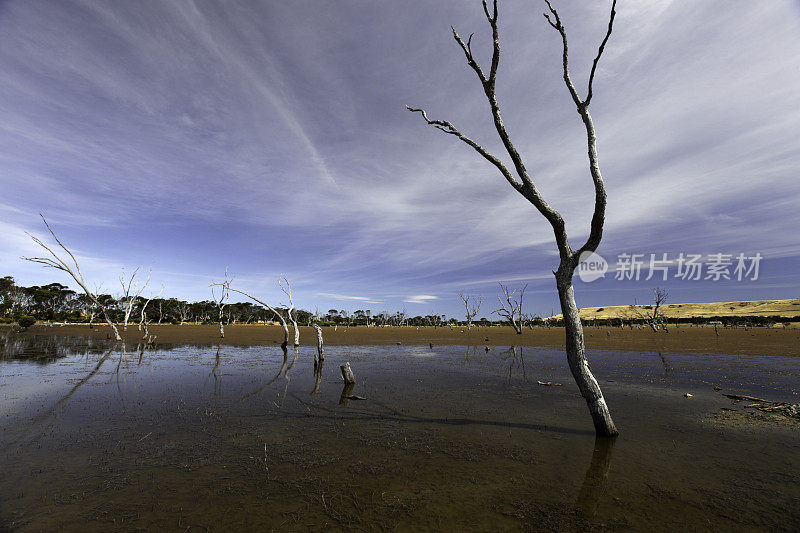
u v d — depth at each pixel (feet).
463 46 29.27
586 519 15.05
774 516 15.34
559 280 28.17
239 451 23.07
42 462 21.15
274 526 14.43
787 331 165.27
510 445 24.26
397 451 23.16
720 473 19.77
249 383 47.37
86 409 33.42
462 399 38.52
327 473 19.74
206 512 15.55
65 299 303.68
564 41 28.37
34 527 14.34
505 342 126.41
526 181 28.40
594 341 118.93
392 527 14.35
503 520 14.96
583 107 27.73
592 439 25.53
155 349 93.45
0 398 37.68
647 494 17.34
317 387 45.03
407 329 258.98
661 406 35.04
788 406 33.32
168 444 24.29
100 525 14.48
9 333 146.10
